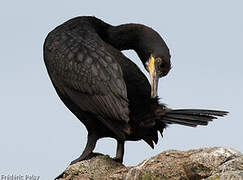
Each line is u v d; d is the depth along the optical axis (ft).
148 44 40.93
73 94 37.58
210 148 29.43
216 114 36.63
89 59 36.81
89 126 38.09
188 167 28.76
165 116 36.60
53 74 38.88
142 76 37.27
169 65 40.04
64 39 39.22
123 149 37.78
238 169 27.09
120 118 34.88
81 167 34.22
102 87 35.73
